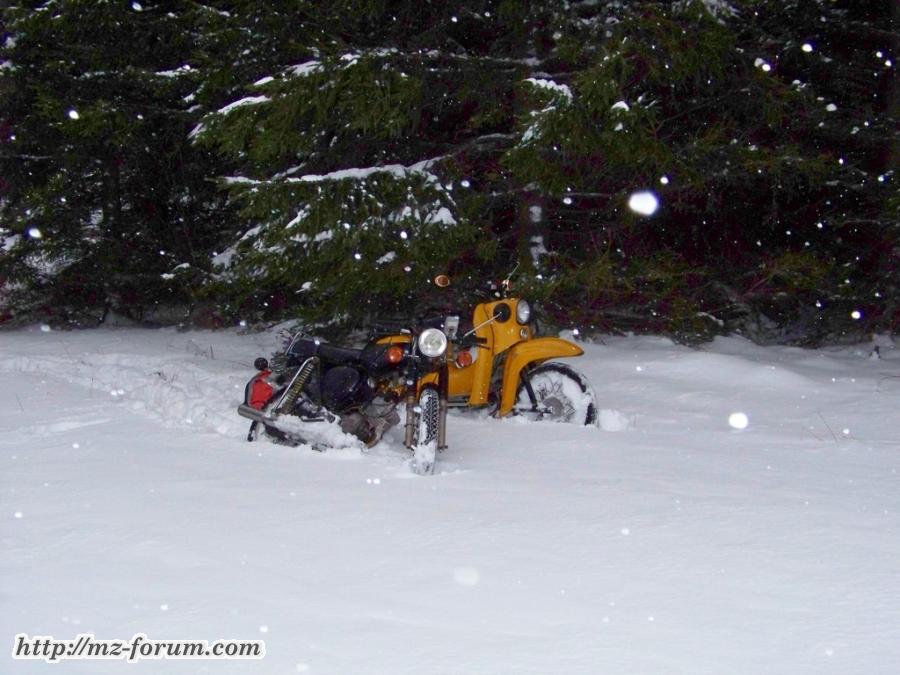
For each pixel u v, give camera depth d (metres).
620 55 10.19
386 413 7.45
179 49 15.39
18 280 16.19
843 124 13.38
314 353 7.61
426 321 7.32
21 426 8.15
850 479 6.29
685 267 12.53
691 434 7.76
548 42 12.17
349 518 5.41
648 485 6.11
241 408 7.36
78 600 4.30
